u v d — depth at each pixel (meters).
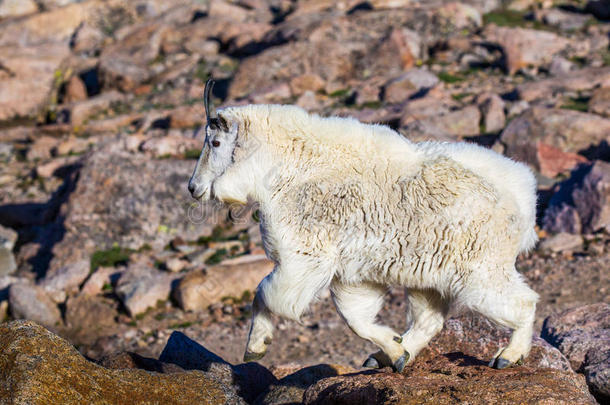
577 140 41.94
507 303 12.24
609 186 32.22
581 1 82.94
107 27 94.19
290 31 74.19
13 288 30.72
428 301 13.90
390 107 53.25
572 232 33.06
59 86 75.62
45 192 48.34
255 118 13.63
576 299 26.48
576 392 11.02
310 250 12.93
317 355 24.69
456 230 12.20
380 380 11.62
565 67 60.38
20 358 10.10
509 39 65.06
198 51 79.44
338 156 13.08
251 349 13.55
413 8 78.19
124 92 72.31
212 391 11.76
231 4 95.56
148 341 27.56
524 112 44.34
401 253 12.52
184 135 53.16
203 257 35.12
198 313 30.19
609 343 16.25
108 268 34.78
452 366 12.96
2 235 40.25
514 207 12.48
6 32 92.88
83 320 30.02
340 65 65.88
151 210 38.56
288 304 13.08
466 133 47.47
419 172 12.61
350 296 13.75
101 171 39.88
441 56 68.69
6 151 59.16
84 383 10.30
